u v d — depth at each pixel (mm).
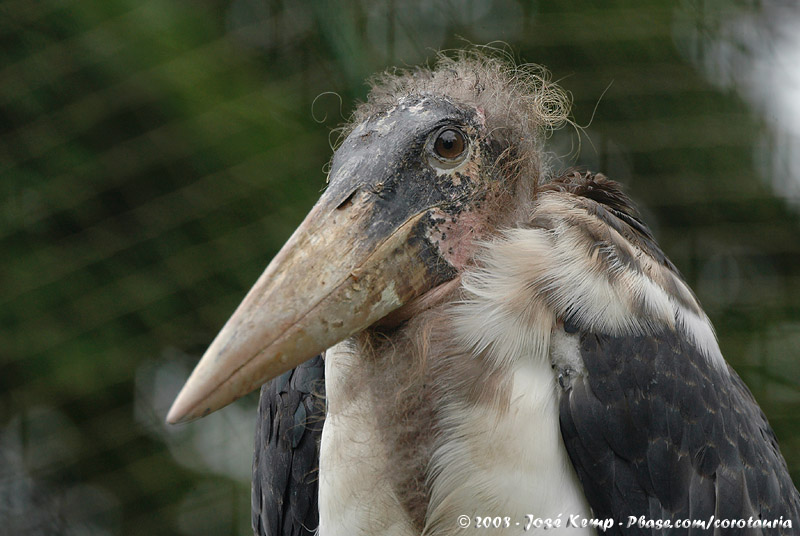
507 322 5121
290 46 11797
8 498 11469
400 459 5234
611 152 11375
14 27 11477
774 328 11398
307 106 11602
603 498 5164
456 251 5332
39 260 11328
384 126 5395
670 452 5242
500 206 5387
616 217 5672
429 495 5207
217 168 11500
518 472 5070
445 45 11250
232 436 11523
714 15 11484
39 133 11453
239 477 11398
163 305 11305
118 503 11453
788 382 11203
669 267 5832
